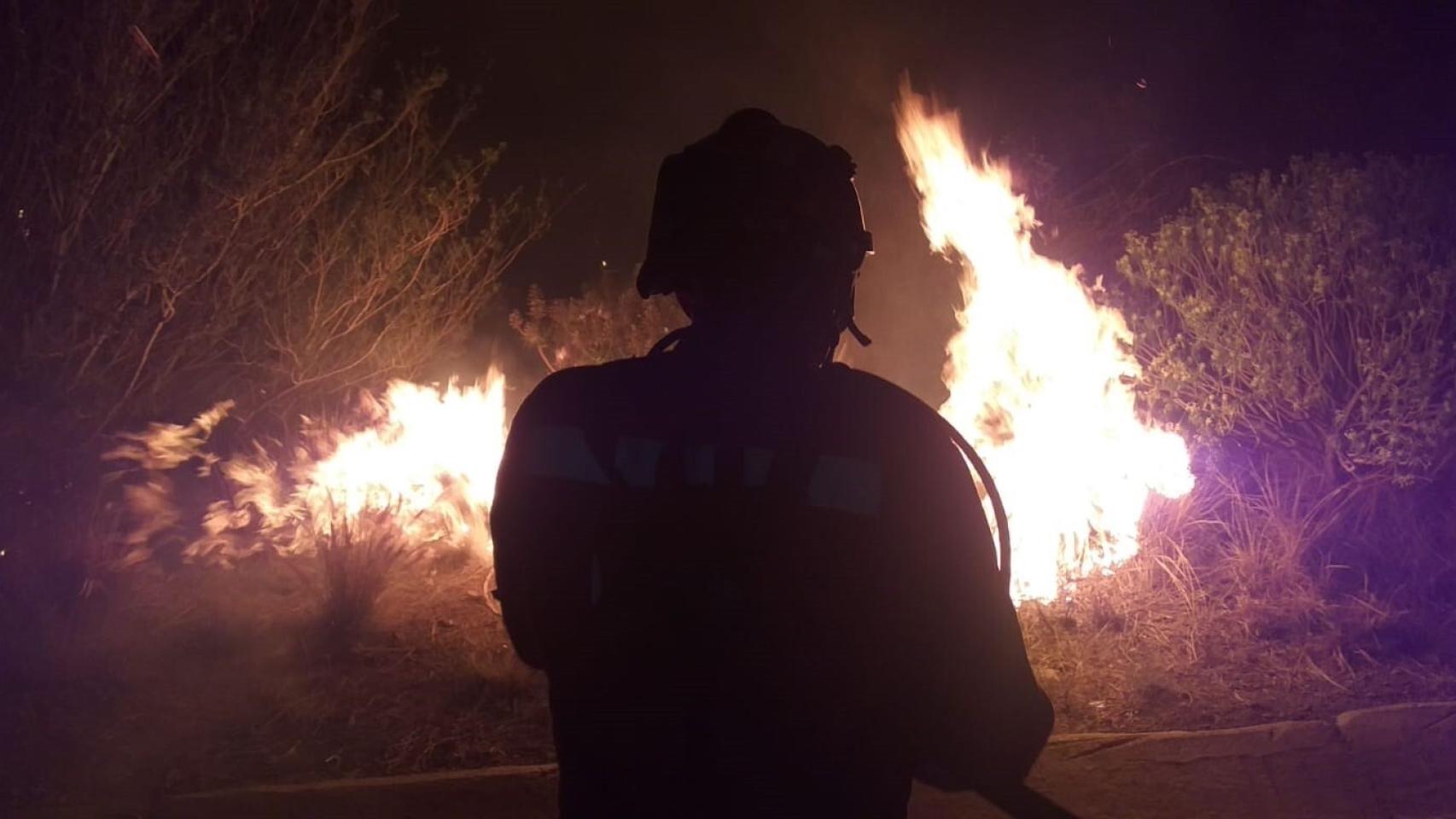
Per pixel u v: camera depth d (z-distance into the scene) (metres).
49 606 4.43
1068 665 4.11
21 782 3.46
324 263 6.12
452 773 3.49
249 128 5.50
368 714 3.87
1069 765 3.50
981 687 1.43
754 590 1.38
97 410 5.25
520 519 1.45
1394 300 4.47
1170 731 3.68
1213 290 4.82
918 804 3.27
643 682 1.38
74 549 4.68
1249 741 3.58
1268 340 4.60
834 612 1.39
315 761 3.59
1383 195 4.82
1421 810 3.35
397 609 4.66
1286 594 4.45
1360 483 4.69
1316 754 3.54
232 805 3.34
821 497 1.41
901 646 1.42
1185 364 4.77
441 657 4.27
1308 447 4.86
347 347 6.14
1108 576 4.62
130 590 4.70
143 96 5.46
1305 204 4.84
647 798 1.38
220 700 3.95
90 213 5.27
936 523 1.44
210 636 4.34
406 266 6.23
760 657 1.37
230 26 5.56
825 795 1.38
